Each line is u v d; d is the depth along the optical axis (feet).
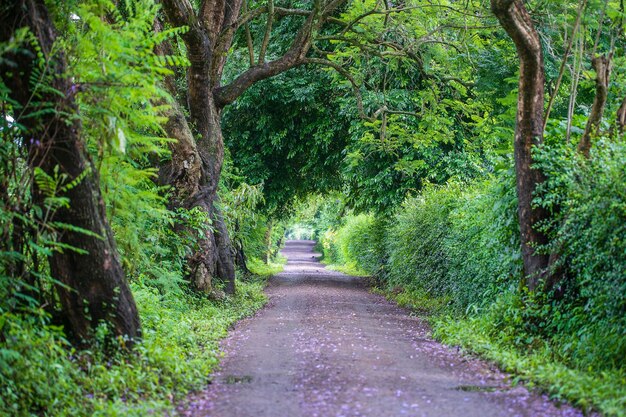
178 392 21.84
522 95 32.81
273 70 53.36
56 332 22.91
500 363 26.53
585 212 26.50
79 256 23.07
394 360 28.63
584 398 19.97
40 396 18.45
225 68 80.53
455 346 32.40
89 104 23.65
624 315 25.26
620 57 45.06
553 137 35.09
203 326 36.76
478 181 53.62
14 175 22.27
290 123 80.69
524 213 32.96
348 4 68.64
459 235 47.03
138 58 23.61
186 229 46.93
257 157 83.35
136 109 27.63
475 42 57.82
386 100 70.03
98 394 19.83
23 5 20.88
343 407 20.13
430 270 57.82
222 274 54.54
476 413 19.51
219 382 24.13
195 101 49.24
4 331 19.45
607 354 24.64
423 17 56.24
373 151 71.31
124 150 23.13
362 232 114.01
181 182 47.09
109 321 23.65
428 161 73.26
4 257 21.48
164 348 26.32
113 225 28.19
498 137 57.67
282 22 77.20
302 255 240.12
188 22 44.01
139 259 32.50
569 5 38.45
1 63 20.77
